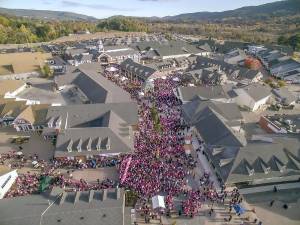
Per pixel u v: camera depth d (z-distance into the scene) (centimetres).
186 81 12194
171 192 5800
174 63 14650
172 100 10125
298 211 5544
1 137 7925
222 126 7194
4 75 12912
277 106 10012
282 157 6231
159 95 10556
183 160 6750
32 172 6444
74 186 5962
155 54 16288
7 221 4669
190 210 5397
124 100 9562
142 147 7188
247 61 14838
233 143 6575
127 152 6838
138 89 11238
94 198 5112
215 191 5869
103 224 4666
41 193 5397
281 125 7950
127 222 4834
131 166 6431
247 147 6250
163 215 5356
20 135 8019
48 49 18512
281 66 14200
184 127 8250
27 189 5884
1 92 10188
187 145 7350
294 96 10694
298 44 19238
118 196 5153
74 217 4734
